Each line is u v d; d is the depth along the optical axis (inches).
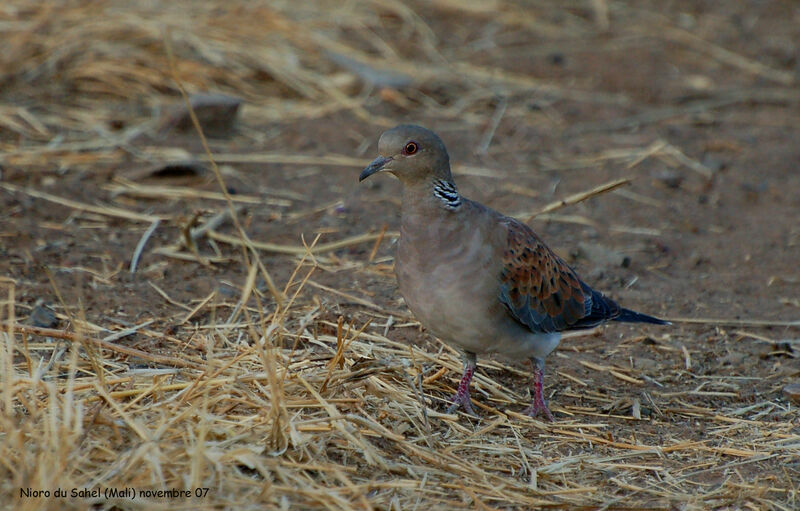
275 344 382.3
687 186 601.6
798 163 634.8
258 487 284.4
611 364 415.8
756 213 575.5
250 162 597.0
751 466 332.5
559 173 610.9
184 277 458.3
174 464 286.5
